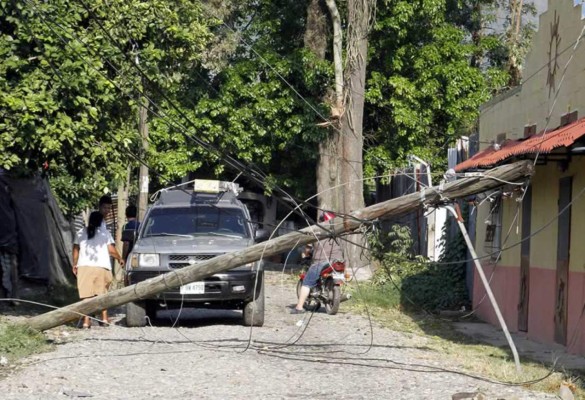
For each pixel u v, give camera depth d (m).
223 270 24.50
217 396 17.64
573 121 25.58
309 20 55.69
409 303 38.66
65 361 21.05
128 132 28.06
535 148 22.52
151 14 28.91
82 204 50.38
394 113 58.53
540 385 19.66
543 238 28.91
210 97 59.09
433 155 59.56
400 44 59.12
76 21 26.69
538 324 29.30
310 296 33.94
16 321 25.75
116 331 27.00
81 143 26.36
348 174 50.09
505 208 33.66
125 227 36.44
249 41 59.75
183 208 30.89
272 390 18.41
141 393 17.84
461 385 19.30
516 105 32.09
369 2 49.78
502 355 25.41
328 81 56.31
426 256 48.00
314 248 33.66
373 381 19.61
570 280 26.06
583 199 25.05
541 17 29.30
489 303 35.19
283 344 24.91
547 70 28.30
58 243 45.09
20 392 17.66
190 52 30.31
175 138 57.97
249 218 31.08
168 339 25.33
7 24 26.08
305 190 62.56
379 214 23.02
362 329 29.30
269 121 58.47
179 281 24.81
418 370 21.17
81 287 27.98
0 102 25.08
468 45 59.81
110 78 27.81
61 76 25.50
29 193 37.41
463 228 22.39
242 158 57.53
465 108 59.41
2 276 33.78
